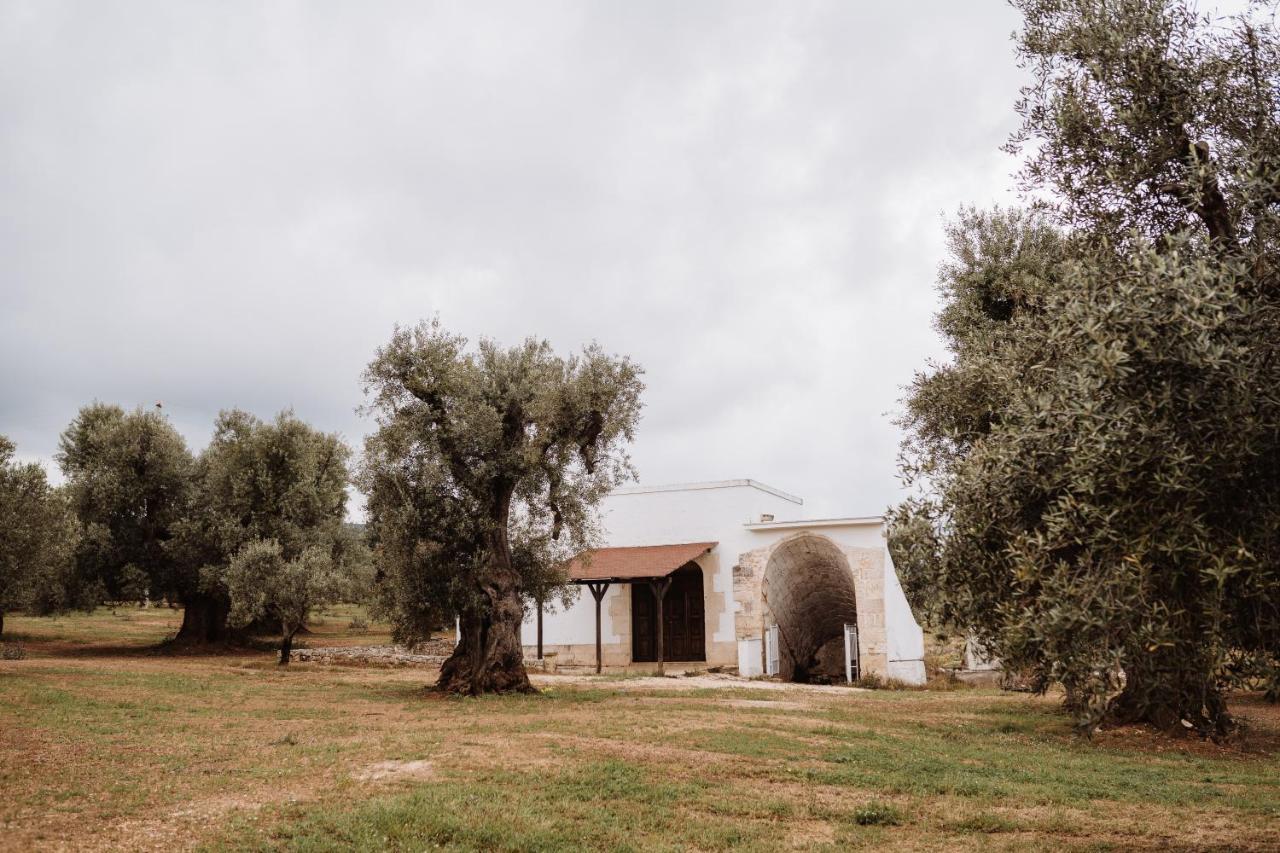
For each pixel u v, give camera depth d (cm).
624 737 1555
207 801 1061
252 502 3897
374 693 2320
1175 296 626
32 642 3881
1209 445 611
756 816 1098
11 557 3117
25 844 869
